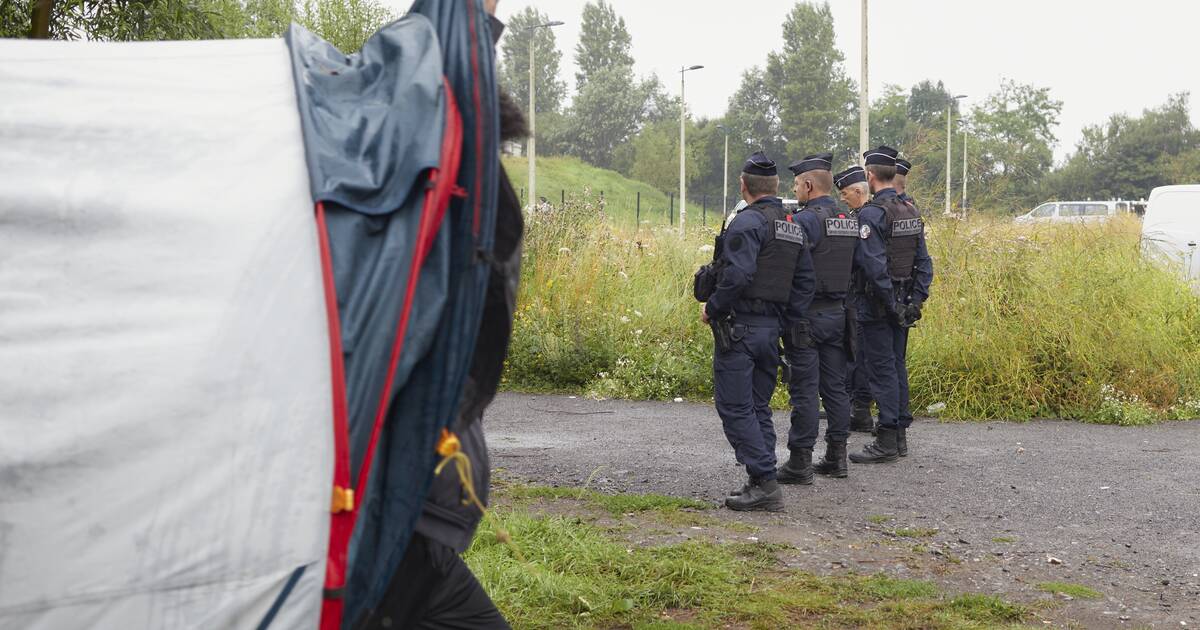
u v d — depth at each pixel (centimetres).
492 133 186
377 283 174
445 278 182
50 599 157
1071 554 499
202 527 162
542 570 432
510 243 211
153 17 476
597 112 10469
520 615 396
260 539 165
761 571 459
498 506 554
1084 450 757
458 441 201
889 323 711
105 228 165
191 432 162
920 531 535
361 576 177
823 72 9344
